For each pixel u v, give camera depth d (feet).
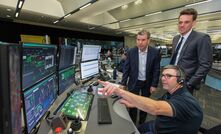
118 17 28.76
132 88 7.89
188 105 3.49
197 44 5.67
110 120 3.88
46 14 22.77
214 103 13.41
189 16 5.76
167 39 75.10
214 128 3.71
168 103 3.44
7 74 1.43
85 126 3.64
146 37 7.25
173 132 3.60
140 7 20.70
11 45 1.60
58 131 3.25
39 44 3.46
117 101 5.32
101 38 53.62
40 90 3.57
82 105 4.73
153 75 7.75
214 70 17.89
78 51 7.75
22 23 30.66
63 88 5.51
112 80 9.14
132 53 7.82
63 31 39.40
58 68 4.87
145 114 7.63
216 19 26.21
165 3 18.07
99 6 17.88
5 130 1.43
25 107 2.71
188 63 5.90
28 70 2.94
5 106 1.43
